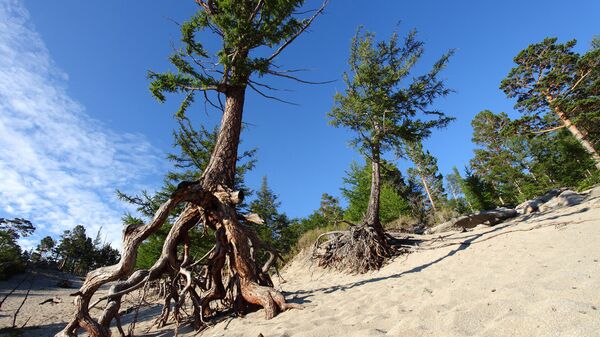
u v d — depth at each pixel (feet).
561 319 6.68
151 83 19.81
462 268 18.30
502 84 79.61
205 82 20.31
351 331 9.69
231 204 18.49
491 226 42.14
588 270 10.07
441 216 57.67
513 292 9.54
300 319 12.95
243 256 17.53
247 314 17.07
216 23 19.44
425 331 8.22
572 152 83.10
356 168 69.97
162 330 18.61
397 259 32.24
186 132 46.47
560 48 71.87
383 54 37.99
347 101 34.32
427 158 98.53
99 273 16.75
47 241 184.03
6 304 48.34
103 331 15.81
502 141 102.12
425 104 37.32
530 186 87.66
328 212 111.45
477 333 7.32
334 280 32.14
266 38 19.83
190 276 17.66
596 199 32.04
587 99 66.18
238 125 20.77
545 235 21.26
